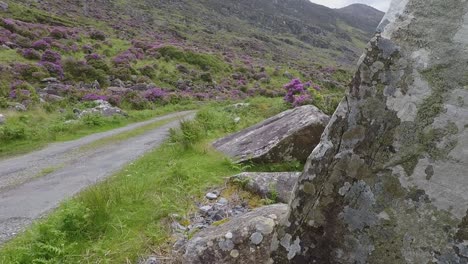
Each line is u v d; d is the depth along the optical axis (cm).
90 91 3055
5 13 5247
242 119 1398
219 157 786
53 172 1006
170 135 1174
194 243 380
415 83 263
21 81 2786
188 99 3619
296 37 18988
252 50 10138
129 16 9956
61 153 1270
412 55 266
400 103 265
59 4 7975
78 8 8300
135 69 4347
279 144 720
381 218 265
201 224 493
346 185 278
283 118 854
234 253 362
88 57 4047
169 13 13075
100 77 3666
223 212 526
